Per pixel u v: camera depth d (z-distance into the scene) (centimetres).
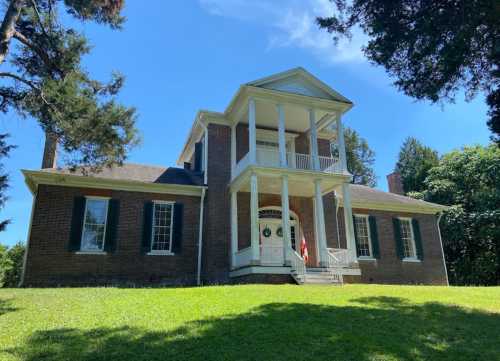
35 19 1040
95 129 965
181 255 1588
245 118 1775
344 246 1903
